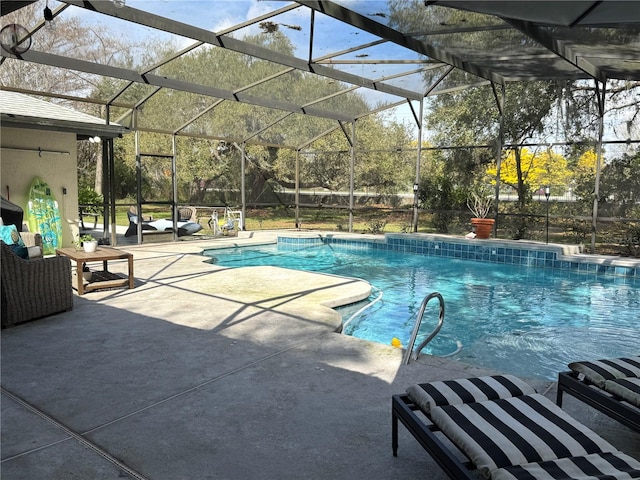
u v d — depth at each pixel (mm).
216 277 7633
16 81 13664
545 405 2445
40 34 8484
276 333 4715
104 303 5828
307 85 11047
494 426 2219
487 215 12367
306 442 2729
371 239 12961
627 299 7602
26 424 2900
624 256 10125
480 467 1948
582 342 5543
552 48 7500
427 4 5121
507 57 9266
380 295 7551
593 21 5504
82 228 12680
